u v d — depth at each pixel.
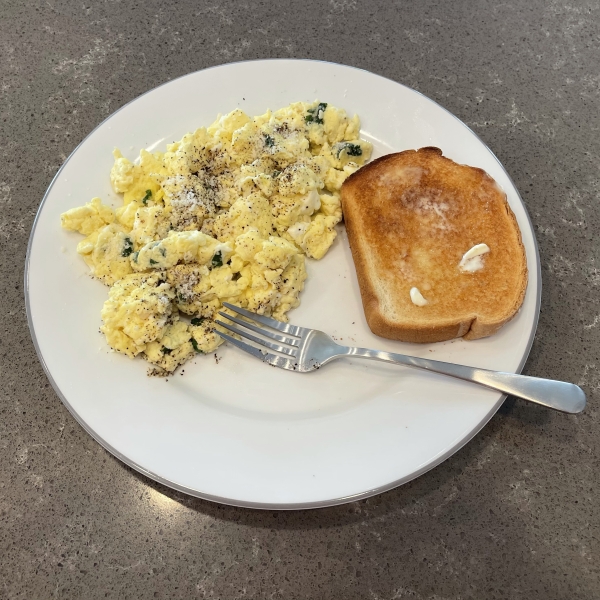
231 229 0.35
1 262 0.38
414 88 0.44
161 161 0.37
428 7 0.47
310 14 0.47
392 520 0.31
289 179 0.36
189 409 0.32
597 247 0.38
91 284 0.35
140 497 0.32
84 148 0.38
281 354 0.33
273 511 0.32
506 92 0.44
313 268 0.36
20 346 0.35
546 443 0.33
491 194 0.36
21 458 0.33
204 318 0.35
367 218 0.37
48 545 0.31
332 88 0.40
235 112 0.37
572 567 0.30
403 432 0.31
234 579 0.30
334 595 0.30
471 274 0.35
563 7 0.47
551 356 0.35
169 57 0.45
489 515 0.31
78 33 0.46
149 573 0.30
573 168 0.41
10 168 0.41
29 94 0.44
